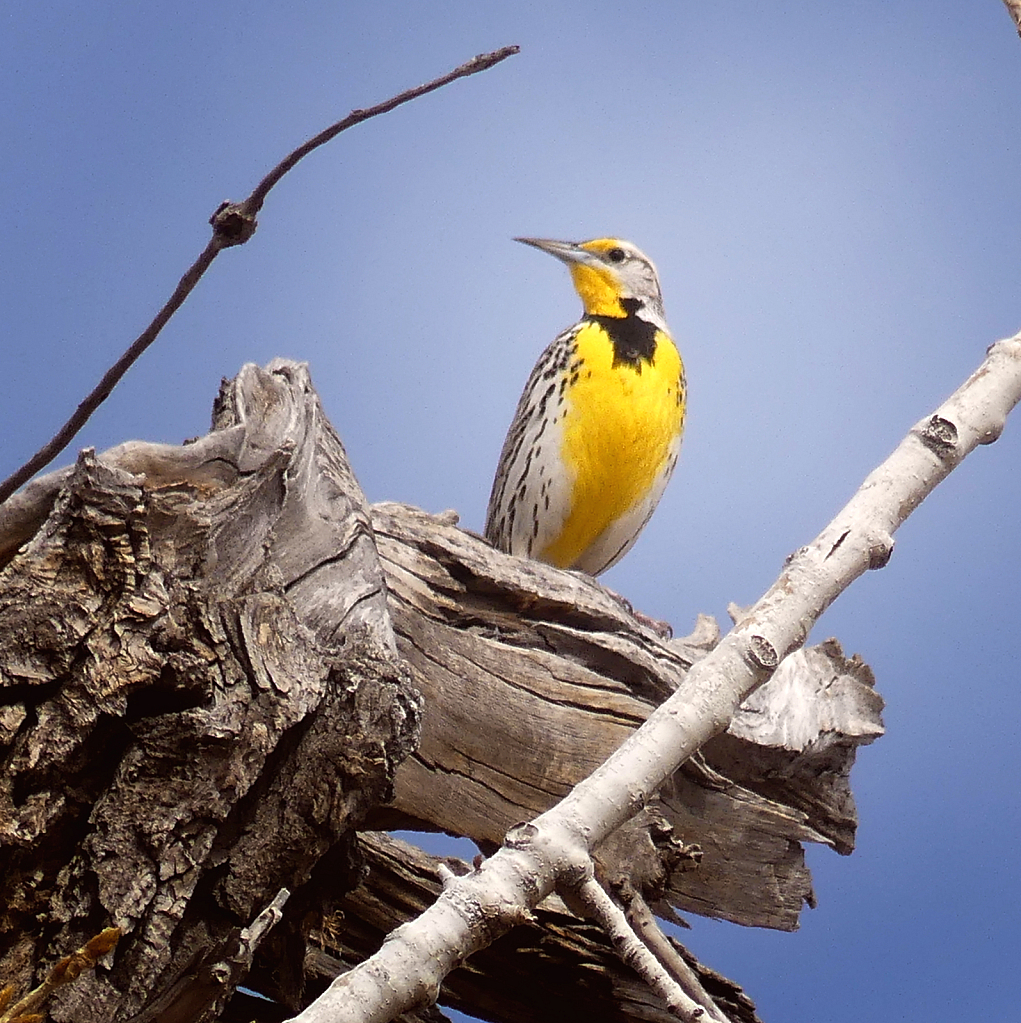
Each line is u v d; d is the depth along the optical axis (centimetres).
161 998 700
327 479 865
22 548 704
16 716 666
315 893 811
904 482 629
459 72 585
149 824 679
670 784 1020
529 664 980
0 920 677
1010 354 659
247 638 700
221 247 618
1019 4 666
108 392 659
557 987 1023
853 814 1090
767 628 586
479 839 942
